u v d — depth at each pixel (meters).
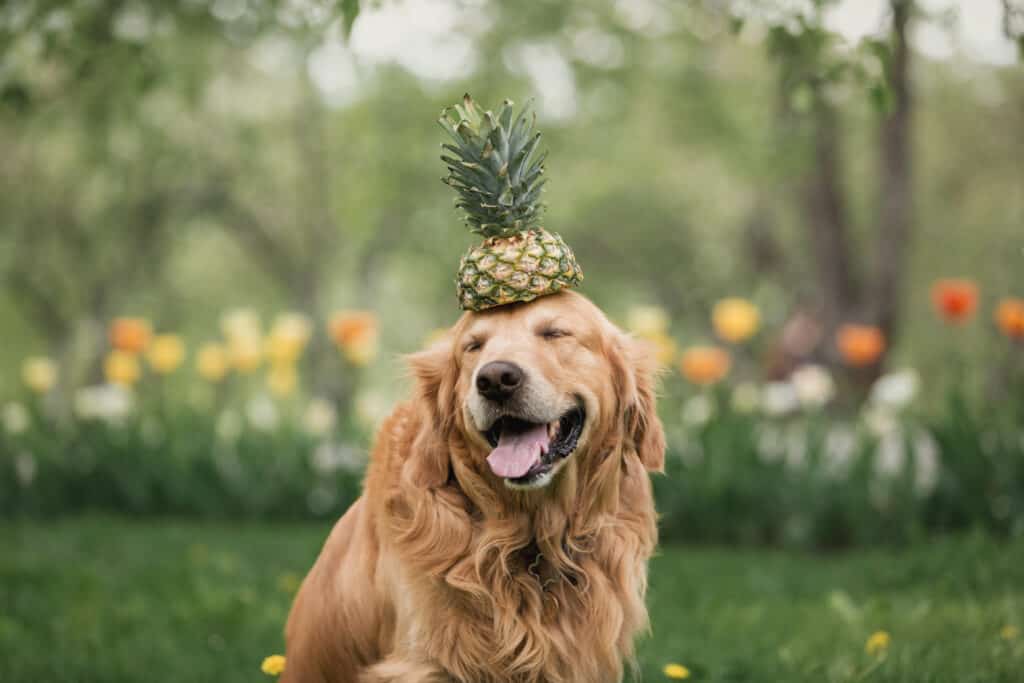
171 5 7.08
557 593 3.52
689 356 10.08
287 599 6.62
